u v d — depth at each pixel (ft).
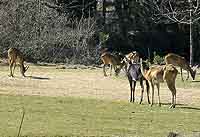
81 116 60.75
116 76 101.81
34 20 134.41
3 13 133.69
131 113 63.77
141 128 55.31
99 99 74.23
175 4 147.84
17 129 52.42
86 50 134.10
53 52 132.98
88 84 91.40
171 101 75.36
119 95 79.77
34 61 130.11
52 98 72.90
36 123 55.83
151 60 145.89
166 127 56.18
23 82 90.17
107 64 115.34
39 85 87.35
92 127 54.90
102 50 140.26
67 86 87.61
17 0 136.98
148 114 63.62
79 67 120.78
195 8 127.85
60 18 136.67
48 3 142.72
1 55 130.11
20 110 62.90
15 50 97.04
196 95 82.23
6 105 65.82
